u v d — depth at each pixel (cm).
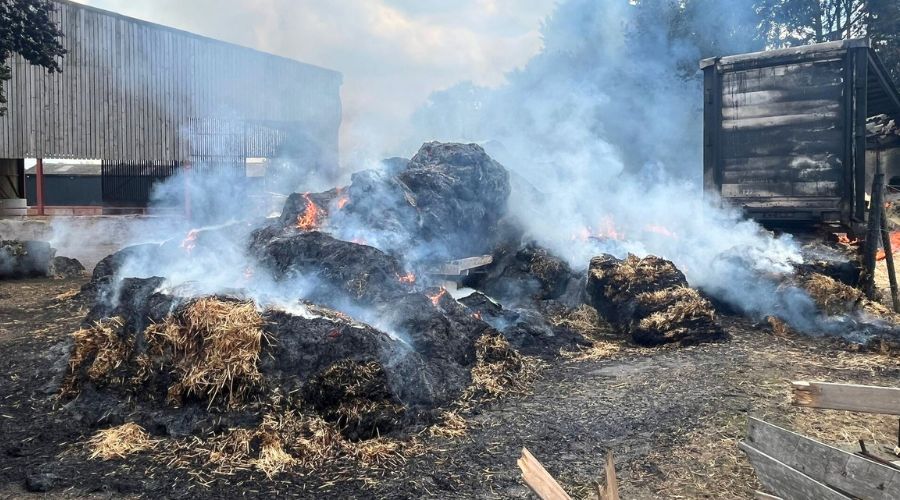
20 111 1817
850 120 1156
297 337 593
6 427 581
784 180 1228
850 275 1088
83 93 1925
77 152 1923
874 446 503
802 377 714
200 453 511
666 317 907
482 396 660
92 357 644
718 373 732
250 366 570
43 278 1612
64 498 446
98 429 572
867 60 1159
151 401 588
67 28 1872
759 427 421
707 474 468
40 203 2117
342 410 546
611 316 1007
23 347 859
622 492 443
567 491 446
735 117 1273
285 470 485
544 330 936
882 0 2666
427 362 679
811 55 1183
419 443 538
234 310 601
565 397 663
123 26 1995
